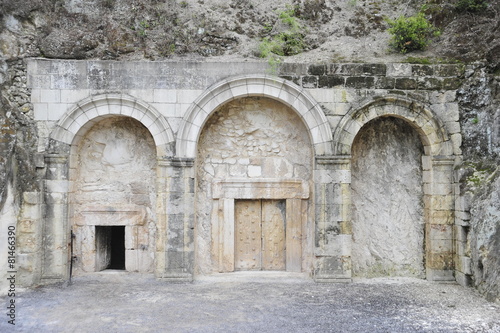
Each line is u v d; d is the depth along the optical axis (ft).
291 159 30.12
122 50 29.89
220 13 32.63
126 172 30.09
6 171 25.88
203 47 30.73
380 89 28.12
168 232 27.73
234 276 28.91
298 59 29.63
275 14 33.22
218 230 29.63
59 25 30.19
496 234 24.36
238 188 29.73
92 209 29.60
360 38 33.04
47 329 19.60
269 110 30.04
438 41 31.30
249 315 21.40
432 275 27.96
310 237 29.58
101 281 27.96
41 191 27.50
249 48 30.86
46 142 27.73
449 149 27.99
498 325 19.97
